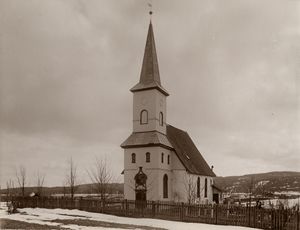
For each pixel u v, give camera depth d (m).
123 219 29.30
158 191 44.31
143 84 49.28
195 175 52.62
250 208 25.00
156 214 30.75
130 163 47.09
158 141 45.22
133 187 46.16
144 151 46.19
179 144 55.44
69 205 38.56
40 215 30.72
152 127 47.22
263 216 24.17
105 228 21.48
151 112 47.66
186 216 28.62
